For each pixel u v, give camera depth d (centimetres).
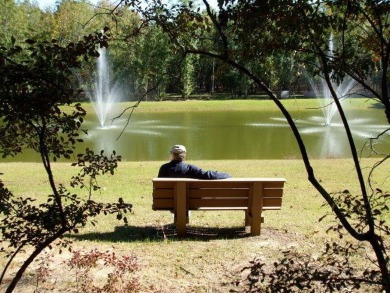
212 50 289
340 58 249
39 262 463
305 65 295
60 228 252
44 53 223
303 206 734
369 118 2603
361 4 250
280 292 245
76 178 271
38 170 1093
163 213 691
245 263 470
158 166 1150
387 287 229
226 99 4541
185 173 581
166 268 459
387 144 1622
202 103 3884
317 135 1942
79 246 522
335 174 1001
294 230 589
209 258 487
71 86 231
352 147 246
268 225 617
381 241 237
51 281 422
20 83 216
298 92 4456
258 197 564
